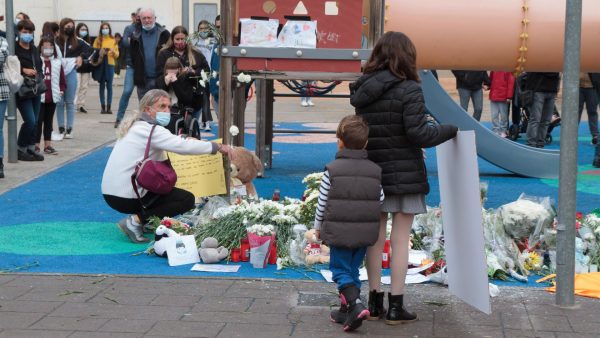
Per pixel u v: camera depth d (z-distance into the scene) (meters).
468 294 5.54
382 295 5.68
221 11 8.15
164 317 5.61
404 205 5.55
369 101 5.52
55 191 10.22
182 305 5.87
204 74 8.86
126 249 7.55
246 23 8.17
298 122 18.08
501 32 8.57
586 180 11.57
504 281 6.65
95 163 12.34
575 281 6.51
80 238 7.92
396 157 5.50
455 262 5.72
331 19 8.23
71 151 13.34
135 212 7.76
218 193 8.34
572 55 5.73
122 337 5.20
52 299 5.98
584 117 20.38
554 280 6.60
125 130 7.72
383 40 5.55
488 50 8.65
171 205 7.80
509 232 7.16
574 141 5.80
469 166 5.28
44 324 5.44
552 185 11.31
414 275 6.68
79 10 30.11
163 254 7.18
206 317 5.61
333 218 5.32
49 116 12.83
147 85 12.85
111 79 19.09
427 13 8.56
